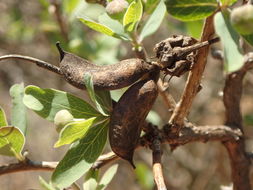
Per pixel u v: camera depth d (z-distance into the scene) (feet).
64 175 0.55
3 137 0.59
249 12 0.44
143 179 1.20
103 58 1.11
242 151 0.75
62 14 1.17
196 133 0.68
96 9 1.12
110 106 0.56
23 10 1.54
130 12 0.58
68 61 0.56
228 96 0.75
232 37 0.45
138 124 0.53
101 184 0.61
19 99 0.63
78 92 1.53
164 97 0.68
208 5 0.49
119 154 0.54
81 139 0.56
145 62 0.53
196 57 0.55
